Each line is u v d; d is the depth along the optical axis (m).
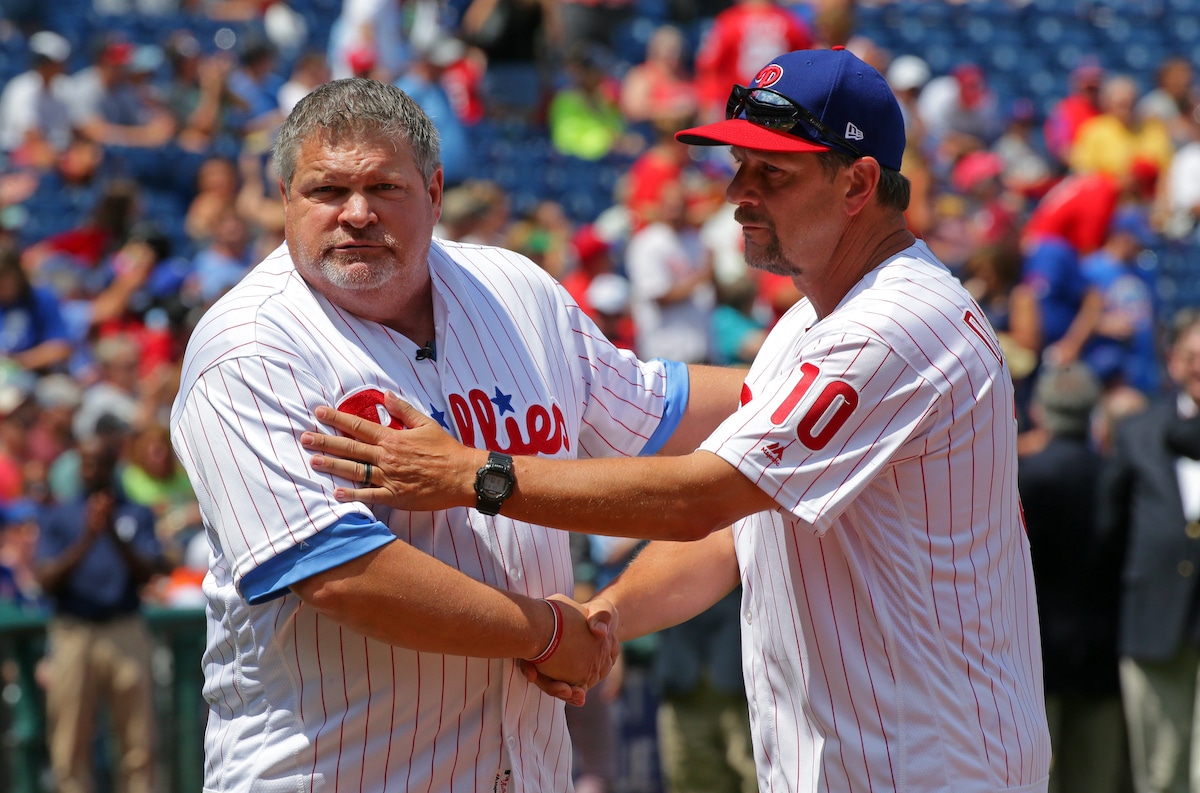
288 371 8.73
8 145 35.75
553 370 9.88
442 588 8.58
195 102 37.59
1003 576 9.39
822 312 9.68
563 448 9.71
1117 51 50.09
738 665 19.42
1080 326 31.39
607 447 10.57
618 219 34.31
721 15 46.59
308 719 8.94
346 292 8.96
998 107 47.09
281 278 9.20
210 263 29.05
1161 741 19.16
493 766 9.26
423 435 8.69
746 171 9.36
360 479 8.66
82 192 34.41
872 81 9.26
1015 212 37.50
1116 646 19.41
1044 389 19.59
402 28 39.19
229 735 9.27
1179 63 45.44
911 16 48.66
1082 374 19.48
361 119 8.76
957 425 9.00
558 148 39.59
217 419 8.74
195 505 23.53
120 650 19.14
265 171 33.25
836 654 9.21
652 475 8.77
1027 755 9.32
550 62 41.47
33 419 23.80
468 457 8.65
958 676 9.12
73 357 28.17
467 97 39.25
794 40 39.53
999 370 9.21
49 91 36.09
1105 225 34.06
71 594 18.95
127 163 35.72
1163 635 18.92
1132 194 40.84
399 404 8.85
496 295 9.85
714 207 33.47
